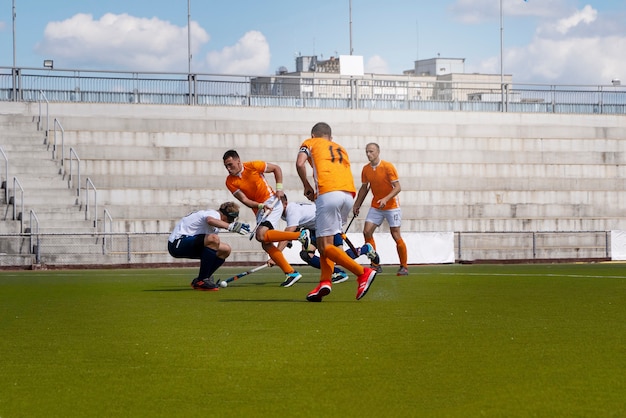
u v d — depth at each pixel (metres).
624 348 6.47
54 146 28.56
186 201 28.83
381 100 33.94
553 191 32.59
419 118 33.66
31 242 24.09
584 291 12.17
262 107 32.00
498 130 34.12
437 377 5.36
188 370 5.65
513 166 32.81
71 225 25.58
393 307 9.68
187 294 12.02
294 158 31.06
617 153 34.53
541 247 30.47
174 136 30.41
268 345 6.68
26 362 6.00
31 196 26.47
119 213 27.69
